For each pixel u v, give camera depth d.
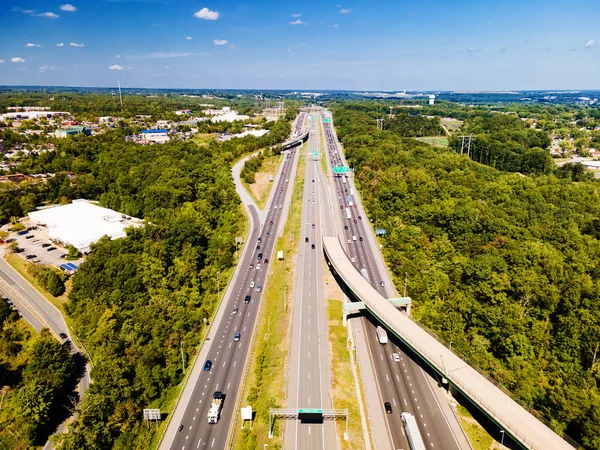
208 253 184.38
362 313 149.12
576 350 122.50
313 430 99.75
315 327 139.62
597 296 135.25
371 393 110.62
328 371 118.94
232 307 153.00
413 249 182.12
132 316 136.38
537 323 133.12
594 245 182.38
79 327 134.62
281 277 174.12
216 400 106.81
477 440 97.38
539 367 121.62
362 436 97.94
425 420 102.19
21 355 127.62
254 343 132.75
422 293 152.75
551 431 88.31
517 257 161.12
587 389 104.56
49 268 171.62
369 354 126.12
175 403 108.25
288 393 110.62
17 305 152.88
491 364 116.56
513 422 90.12
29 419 102.12
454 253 176.75
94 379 109.50
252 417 103.62
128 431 100.50
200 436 98.25
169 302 146.12
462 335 130.62
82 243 190.38
